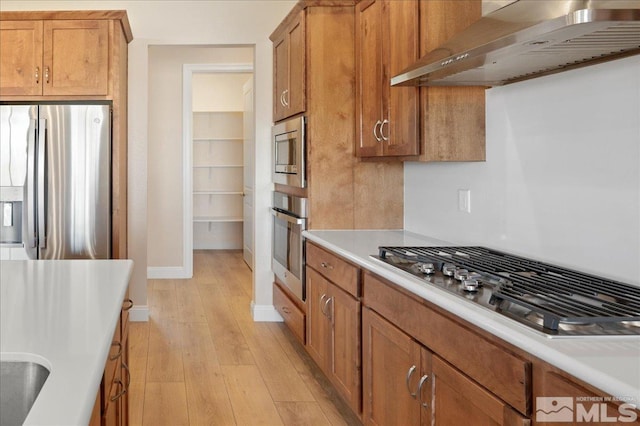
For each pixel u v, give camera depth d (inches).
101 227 163.6
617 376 42.8
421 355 78.2
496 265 87.7
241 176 367.6
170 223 278.4
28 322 57.9
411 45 114.0
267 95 195.2
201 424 118.1
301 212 152.3
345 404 129.3
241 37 195.0
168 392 135.0
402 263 95.7
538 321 58.7
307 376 146.6
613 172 78.5
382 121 129.6
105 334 53.5
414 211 146.6
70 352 47.9
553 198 91.3
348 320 111.8
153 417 121.1
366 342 102.2
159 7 194.2
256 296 198.8
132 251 197.2
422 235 140.9
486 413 60.8
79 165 162.6
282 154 174.2
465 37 87.7
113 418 70.6
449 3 112.0
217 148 364.2
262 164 195.5
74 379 41.1
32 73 164.9
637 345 50.7
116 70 167.8
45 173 161.0
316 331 138.6
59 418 34.0
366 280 102.6
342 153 152.9
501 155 105.7
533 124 96.3
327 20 153.2
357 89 145.5
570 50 73.7
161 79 274.1
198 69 273.7
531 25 68.1
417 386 79.5
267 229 197.0
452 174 124.6
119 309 64.9
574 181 86.4
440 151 111.7
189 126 276.2
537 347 51.0
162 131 275.9
